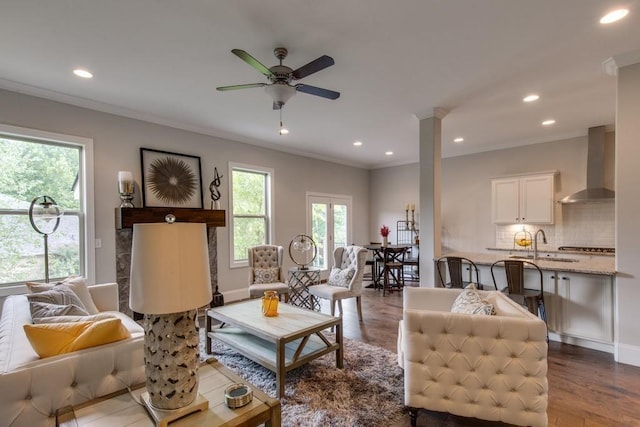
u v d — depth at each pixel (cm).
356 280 416
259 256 473
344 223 767
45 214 289
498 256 436
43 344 157
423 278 418
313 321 273
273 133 525
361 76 316
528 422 177
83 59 280
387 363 288
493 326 181
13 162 343
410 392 194
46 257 297
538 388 176
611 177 503
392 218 798
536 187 554
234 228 546
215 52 269
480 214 645
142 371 174
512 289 331
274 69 254
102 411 142
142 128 431
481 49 267
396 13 219
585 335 320
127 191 394
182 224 133
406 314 195
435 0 205
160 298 127
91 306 281
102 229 391
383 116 439
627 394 237
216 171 514
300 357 250
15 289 335
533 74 314
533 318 182
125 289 403
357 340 349
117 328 172
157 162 443
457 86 341
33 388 143
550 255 523
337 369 276
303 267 472
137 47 261
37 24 227
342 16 221
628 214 281
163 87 340
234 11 215
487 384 182
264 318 282
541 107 409
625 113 281
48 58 278
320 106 399
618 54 275
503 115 441
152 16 220
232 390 154
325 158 716
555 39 252
